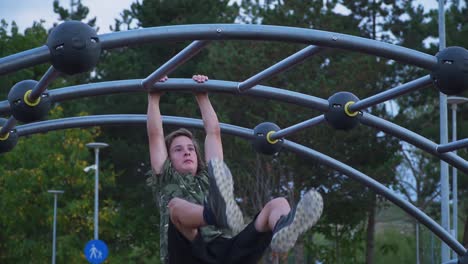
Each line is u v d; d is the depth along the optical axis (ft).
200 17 144.05
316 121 33.12
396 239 188.85
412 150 145.79
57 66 21.65
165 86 29.91
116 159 140.36
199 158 23.79
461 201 144.87
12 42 144.36
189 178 23.24
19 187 121.60
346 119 31.40
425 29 132.26
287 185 123.54
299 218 19.08
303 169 120.67
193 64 137.90
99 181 130.82
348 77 120.67
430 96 131.64
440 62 23.97
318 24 127.75
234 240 21.59
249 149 119.55
